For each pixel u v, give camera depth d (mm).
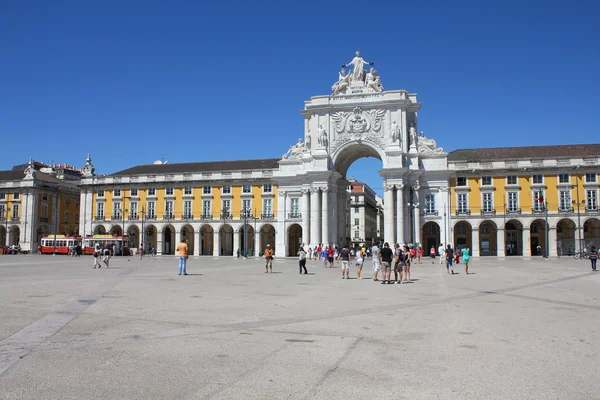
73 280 14430
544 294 11305
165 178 45625
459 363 5047
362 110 40250
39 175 52094
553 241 37938
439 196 39062
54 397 3984
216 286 13117
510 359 5211
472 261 31125
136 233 48000
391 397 4039
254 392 4148
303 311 8500
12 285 12516
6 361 4996
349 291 12164
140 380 4430
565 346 5812
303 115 41875
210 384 4340
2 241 51594
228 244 46469
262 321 7406
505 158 40094
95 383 4336
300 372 4707
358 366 4922
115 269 20891
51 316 7602
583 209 37531
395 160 38625
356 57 41625
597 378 4543
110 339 6027
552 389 4234
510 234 42188
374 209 84938
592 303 9656
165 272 19031
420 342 6000
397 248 14938
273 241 46062
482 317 7906
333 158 40438
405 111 39719
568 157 37969
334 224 40188
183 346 5699
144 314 7930
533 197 38406
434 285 13953
